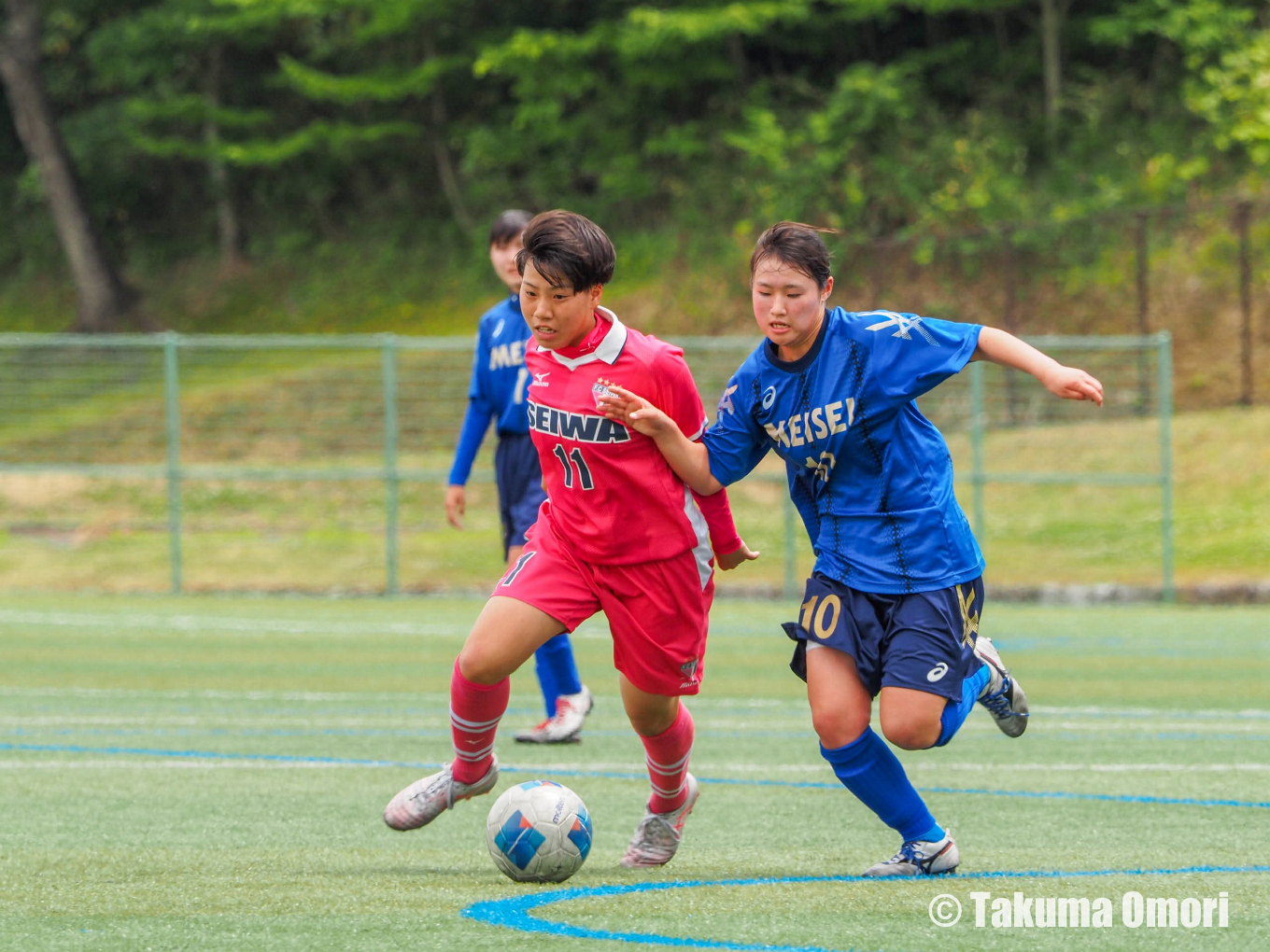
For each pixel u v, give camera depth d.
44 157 98.38
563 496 12.98
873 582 12.52
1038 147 84.38
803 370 12.51
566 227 12.41
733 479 13.09
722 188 86.44
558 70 91.06
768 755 21.50
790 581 51.06
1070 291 73.56
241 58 105.94
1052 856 13.66
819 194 81.25
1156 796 17.62
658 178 91.06
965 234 72.81
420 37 99.62
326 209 106.94
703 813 16.67
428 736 23.19
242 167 106.44
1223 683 30.16
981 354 12.30
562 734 22.19
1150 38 87.94
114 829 15.22
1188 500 55.72
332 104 105.06
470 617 44.94
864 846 14.55
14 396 67.25
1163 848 14.12
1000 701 14.23
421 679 31.22
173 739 22.73
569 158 94.62
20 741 22.44
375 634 40.25
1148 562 51.66
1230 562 51.00
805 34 91.50
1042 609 47.16
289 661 34.38
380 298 96.50
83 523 60.41
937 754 21.47
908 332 12.34
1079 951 9.71
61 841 14.48
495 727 13.58
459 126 99.19
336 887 12.05
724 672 32.69
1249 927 10.40
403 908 11.08
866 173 80.81
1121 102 84.38
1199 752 21.55
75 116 110.94
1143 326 64.94
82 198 99.25
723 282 81.31
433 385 63.09
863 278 78.12
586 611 13.10
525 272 12.50
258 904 11.27
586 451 12.65
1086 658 34.34
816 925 10.44
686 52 89.31
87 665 33.34
